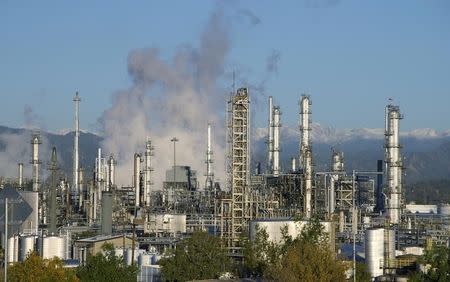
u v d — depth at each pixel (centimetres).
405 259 18250
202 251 19000
